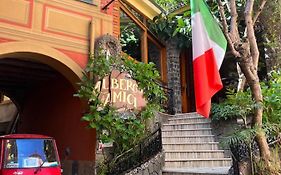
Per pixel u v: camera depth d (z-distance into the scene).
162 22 11.49
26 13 6.50
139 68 7.62
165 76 12.05
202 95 4.07
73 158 7.56
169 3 12.87
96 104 6.66
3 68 8.23
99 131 6.64
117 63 7.22
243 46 4.54
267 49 10.11
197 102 4.08
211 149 7.89
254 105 4.72
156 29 11.66
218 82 4.14
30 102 10.64
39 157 5.86
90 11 7.44
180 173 6.59
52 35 6.75
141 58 10.84
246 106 5.33
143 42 10.87
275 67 9.79
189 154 7.72
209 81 4.14
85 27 7.29
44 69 8.36
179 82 12.09
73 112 7.86
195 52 4.23
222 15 4.57
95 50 7.18
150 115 7.59
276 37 9.95
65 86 8.42
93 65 6.91
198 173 6.26
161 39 12.15
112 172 6.74
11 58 7.24
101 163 6.80
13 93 10.94
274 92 6.60
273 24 9.95
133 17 10.21
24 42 6.34
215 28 4.43
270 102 5.98
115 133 6.81
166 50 12.29
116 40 7.48
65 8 7.07
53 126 8.79
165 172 6.95
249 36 4.80
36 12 6.63
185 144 8.12
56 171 5.94
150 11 9.53
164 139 8.53
